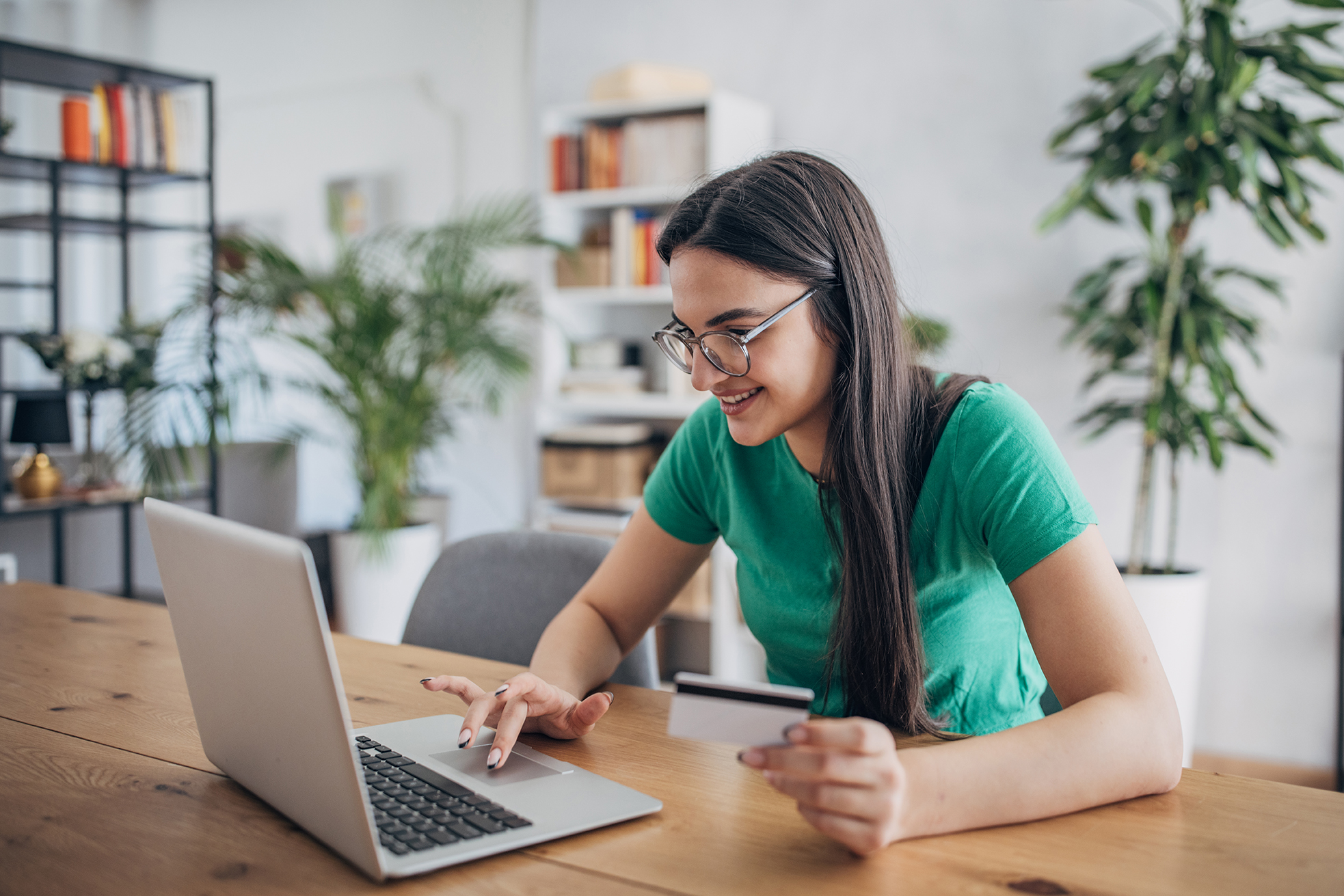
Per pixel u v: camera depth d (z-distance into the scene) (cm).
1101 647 90
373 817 76
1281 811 84
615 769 94
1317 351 263
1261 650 272
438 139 418
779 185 97
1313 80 228
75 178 355
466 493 413
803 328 96
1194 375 273
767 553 118
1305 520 266
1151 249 260
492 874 73
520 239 345
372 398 355
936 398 108
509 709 95
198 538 81
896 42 315
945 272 310
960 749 81
